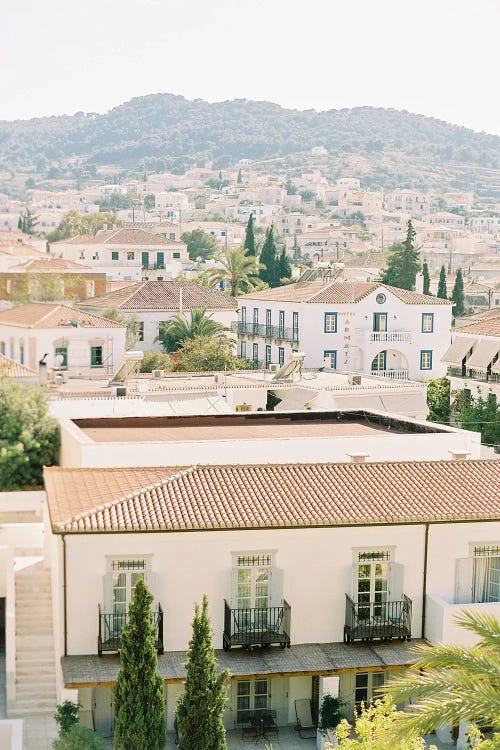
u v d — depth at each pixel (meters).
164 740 25.33
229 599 30.66
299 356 65.19
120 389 55.47
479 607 31.11
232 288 135.00
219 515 30.45
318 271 108.25
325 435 42.03
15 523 43.03
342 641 31.53
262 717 30.72
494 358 79.19
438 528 31.97
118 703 25.12
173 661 29.61
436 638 31.34
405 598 31.48
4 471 46.84
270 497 31.73
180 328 98.94
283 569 31.00
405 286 152.50
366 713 24.44
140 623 25.05
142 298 103.75
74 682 28.14
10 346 81.62
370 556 31.64
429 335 98.56
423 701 19.47
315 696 31.03
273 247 153.12
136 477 33.00
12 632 32.62
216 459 37.84
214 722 24.84
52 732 30.28
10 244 145.25
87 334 80.88
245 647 30.55
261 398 59.84
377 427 46.38
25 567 37.47
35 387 53.28
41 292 110.62
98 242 163.62
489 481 34.03
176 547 30.27
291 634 31.20
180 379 65.69
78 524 29.33
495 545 32.34
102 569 29.88
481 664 20.14
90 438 40.03
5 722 28.72
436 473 34.28
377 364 97.50
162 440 39.88
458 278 147.50
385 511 31.44
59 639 30.42
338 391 59.94
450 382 84.31
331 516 30.86
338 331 96.06
